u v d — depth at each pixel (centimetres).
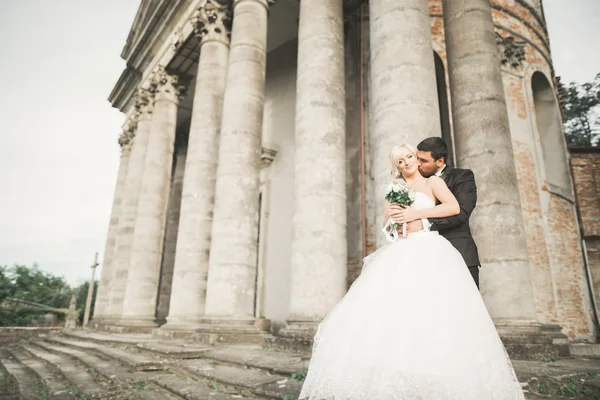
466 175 252
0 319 4441
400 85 625
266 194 1541
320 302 661
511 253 633
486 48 748
